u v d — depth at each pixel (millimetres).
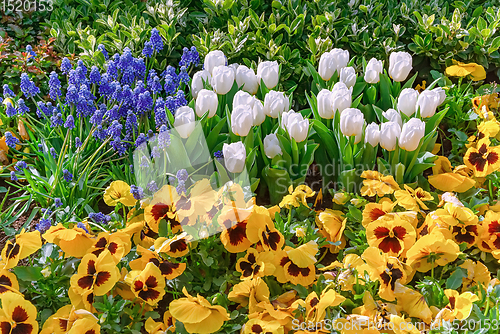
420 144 2662
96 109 2885
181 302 1961
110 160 2803
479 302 2055
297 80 3801
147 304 2139
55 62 3795
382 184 2551
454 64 3953
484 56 3990
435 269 2352
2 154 3027
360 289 2115
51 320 1955
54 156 2732
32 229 2629
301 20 3887
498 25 4047
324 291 1991
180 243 2189
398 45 4035
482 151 2820
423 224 2430
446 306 2041
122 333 2016
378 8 4090
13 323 1847
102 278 1997
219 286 2273
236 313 2055
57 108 2992
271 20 3887
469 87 3838
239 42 3756
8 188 2912
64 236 2057
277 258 2211
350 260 2191
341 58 3197
